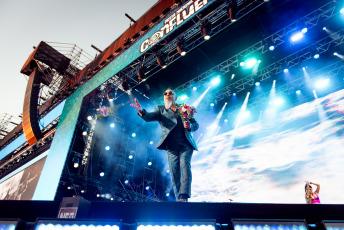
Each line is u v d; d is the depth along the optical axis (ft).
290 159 34.58
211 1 28.96
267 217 5.42
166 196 47.03
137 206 5.65
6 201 5.70
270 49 34.65
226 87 43.57
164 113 9.41
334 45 34.88
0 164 58.44
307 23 32.19
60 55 48.47
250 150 39.58
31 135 45.83
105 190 39.60
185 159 8.63
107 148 41.63
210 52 38.01
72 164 37.60
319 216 5.36
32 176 43.14
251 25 33.99
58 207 5.68
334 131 32.32
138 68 37.37
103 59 42.04
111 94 39.22
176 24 31.99
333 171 29.99
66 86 47.93
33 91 46.16
